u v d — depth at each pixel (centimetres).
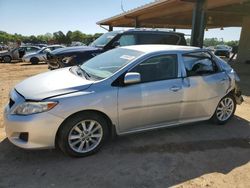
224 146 462
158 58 456
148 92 433
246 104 730
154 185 342
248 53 2020
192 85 480
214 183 354
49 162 387
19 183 336
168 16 1836
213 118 550
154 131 510
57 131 378
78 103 379
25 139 372
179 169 382
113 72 423
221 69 543
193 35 1089
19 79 1155
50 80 423
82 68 494
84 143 403
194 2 1070
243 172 384
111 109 405
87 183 341
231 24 2423
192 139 484
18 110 373
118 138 472
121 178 354
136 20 1878
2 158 393
